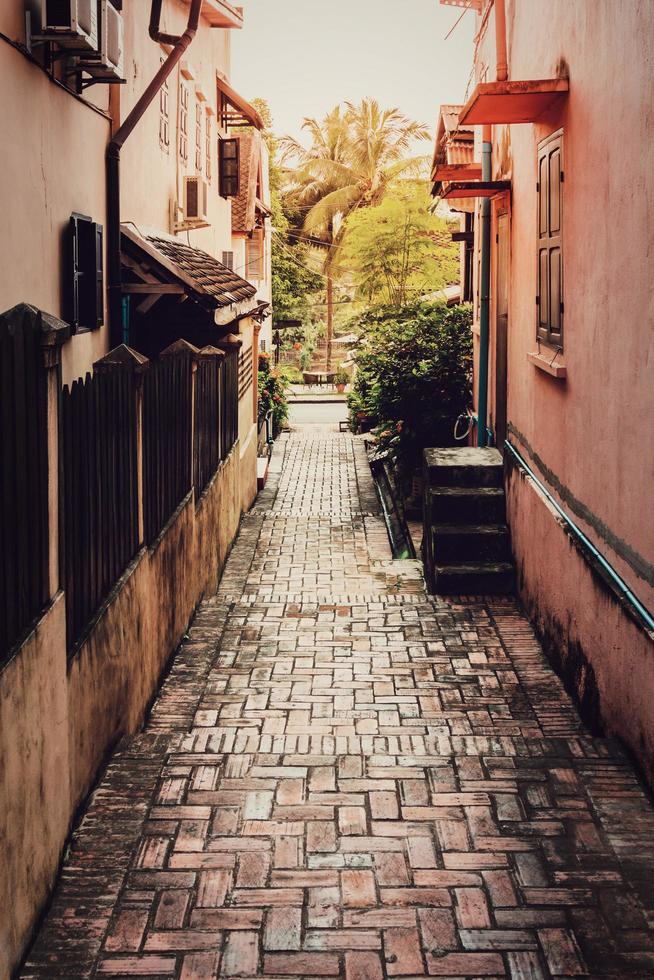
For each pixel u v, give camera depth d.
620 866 4.18
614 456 5.47
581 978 3.48
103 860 4.19
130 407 5.82
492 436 11.02
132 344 9.45
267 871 4.13
